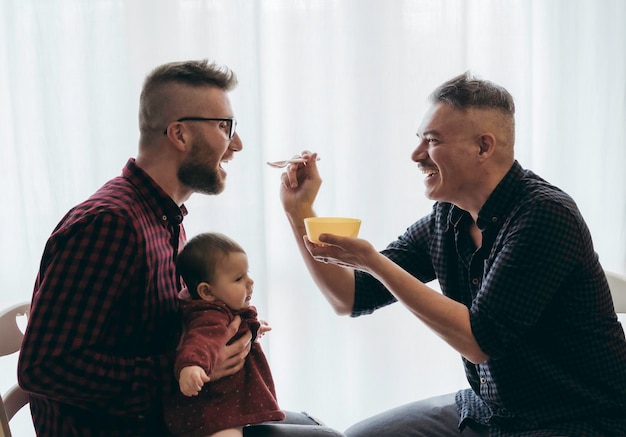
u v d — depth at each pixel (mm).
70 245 1335
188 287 1531
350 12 2213
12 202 2113
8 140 2088
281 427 1580
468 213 1701
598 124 2471
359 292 1817
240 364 1505
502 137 1592
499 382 1592
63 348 1316
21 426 2186
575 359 1557
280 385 2346
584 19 2432
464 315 1508
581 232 1517
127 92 2084
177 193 1569
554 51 2410
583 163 2492
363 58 2230
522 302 1480
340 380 2363
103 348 1401
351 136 2266
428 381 2434
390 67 2244
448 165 1594
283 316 2318
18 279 2125
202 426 1438
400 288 1501
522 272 1480
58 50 2037
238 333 1512
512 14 2305
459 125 1572
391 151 2279
